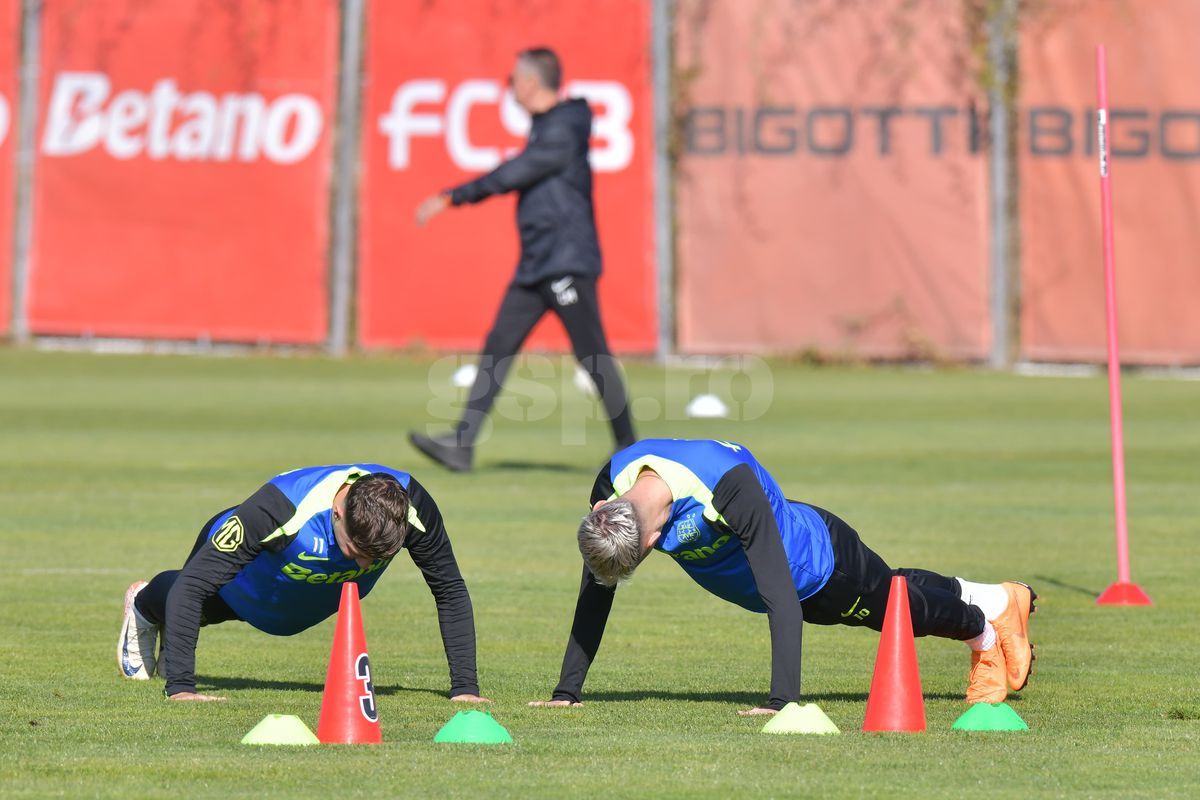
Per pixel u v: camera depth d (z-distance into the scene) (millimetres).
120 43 80875
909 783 15266
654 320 82750
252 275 82125
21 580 29359
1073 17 82250
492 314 81875
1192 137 82062
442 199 44531
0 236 81875
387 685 21344
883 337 83250
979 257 83000
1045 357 83125
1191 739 17516
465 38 81438
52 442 51750
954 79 82625
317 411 62469
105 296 81812
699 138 82438
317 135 81625
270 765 15820
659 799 14648
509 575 30859
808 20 82250
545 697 20562
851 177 82688
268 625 20109
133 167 81438
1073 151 82625
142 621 20922
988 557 32875
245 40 81125
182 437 53562
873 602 19250
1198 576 31078
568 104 45031
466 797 14648
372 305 81812
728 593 19391
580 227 45062
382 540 17969
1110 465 48750
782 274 82812
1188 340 82562
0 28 80875
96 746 16750
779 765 15961
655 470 18047
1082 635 25453
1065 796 14828
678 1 82062
